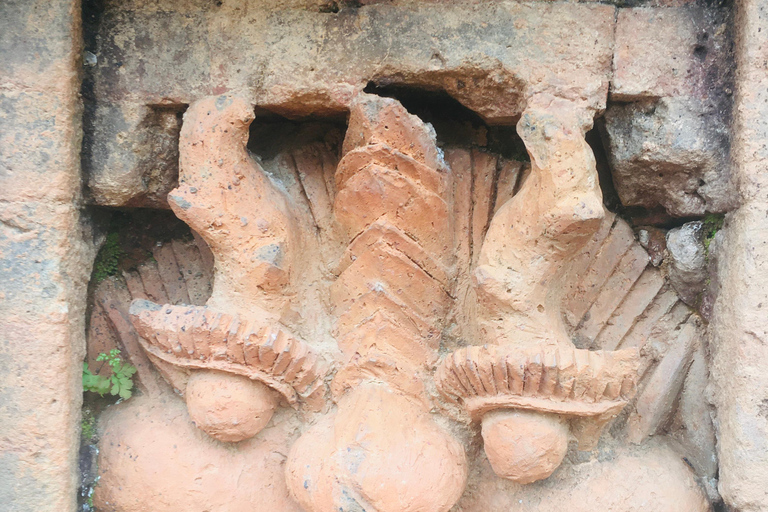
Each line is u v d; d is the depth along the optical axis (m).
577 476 2.55
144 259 2.96
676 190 2.57
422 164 2.45
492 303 2.41
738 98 2.33
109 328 2.81
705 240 2.64
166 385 2.75
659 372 2.70
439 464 2.40
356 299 2.62
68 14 2.36
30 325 2.33
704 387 2.67
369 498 2.29
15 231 2.33
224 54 2.50
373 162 2.43
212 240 2.49
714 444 2.61
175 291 2.91
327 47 2.49
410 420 2.53
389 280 2.57
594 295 2.76
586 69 2.41
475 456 2.68
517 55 2.42
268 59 2.50
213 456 2.53
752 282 2.27
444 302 2.68
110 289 2.87
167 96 2.52
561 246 2.36
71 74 2.38
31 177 2.33
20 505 2.32
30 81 2.34
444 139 2.86
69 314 2.40
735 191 2.37
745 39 2.29
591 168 2.32
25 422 2.32
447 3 2.45
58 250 2.36
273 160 2.85
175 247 2.94
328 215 2.76
